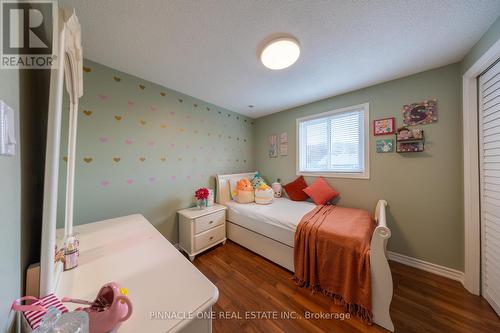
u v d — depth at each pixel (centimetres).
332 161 260
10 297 45
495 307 131
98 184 167
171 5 105
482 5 106
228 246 243
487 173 138
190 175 245
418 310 136
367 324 126
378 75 191
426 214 185
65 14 56
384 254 122
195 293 67
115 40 135
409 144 190
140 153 195
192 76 191
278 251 196
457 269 171
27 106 57
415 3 106
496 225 130
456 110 168
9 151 42
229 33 129
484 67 135
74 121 96
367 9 109
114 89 175
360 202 227
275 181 325
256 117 351
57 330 40
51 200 56
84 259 90
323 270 152
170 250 100
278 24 121
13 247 47
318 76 193
